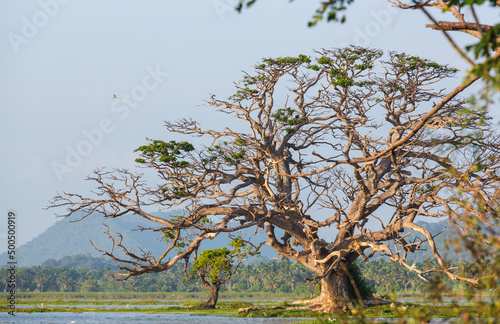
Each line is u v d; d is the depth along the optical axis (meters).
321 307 81.44
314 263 77.81
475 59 11.37
